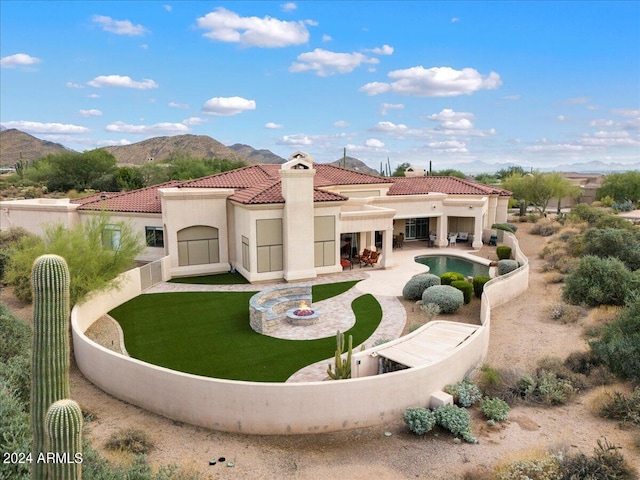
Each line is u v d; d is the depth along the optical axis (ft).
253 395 42.50
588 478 34.01
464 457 39.06
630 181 224.33
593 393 49.98
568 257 110.73
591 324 69.67
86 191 267.59
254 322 69.82
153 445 40.47
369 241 121.29
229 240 105.19
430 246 136.98
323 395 42.73
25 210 120.37
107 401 49.03
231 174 122.31
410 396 45.85
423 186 147.02
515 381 51.67
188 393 44.19
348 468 37.73
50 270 25.40
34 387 25.46
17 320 57.88
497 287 81.51
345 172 140.67
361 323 73.00
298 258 97.09
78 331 57.57
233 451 40.19
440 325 63.52
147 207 109.70
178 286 92.89
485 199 136.67
